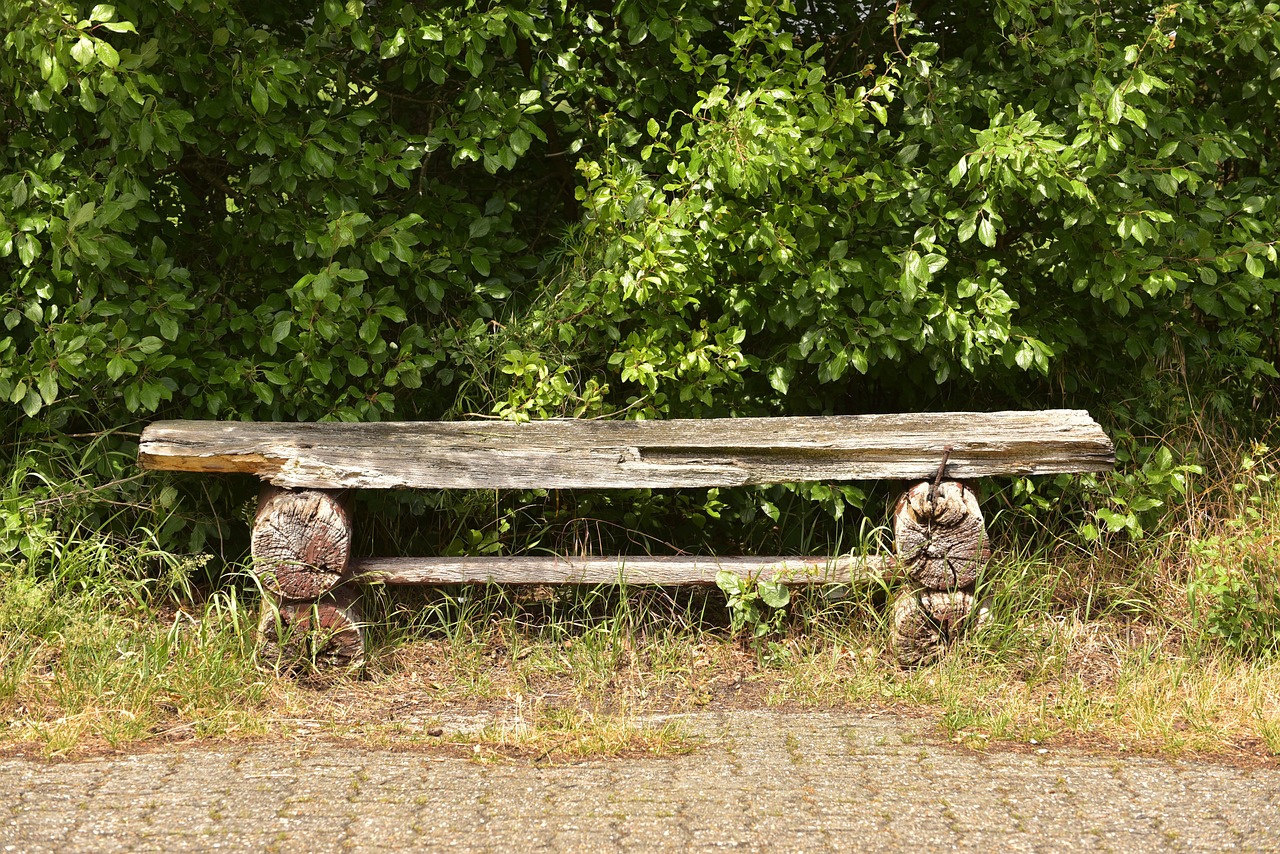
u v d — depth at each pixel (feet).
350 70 17.74
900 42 18.71
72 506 15.93
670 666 15.52
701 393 16.71
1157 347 18.45
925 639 15.25
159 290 15.79
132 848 10.11
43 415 16.42
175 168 17.26
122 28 13.94
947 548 15.17
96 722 12.96
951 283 17.07
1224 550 15.96
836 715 14.08
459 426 15.31
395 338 17.67
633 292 15.84
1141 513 17.98
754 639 15.78
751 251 16.48
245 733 13.08
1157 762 12.58
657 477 15.33
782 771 12.14
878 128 18.22
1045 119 17.57
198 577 17.28
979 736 13.29
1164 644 16.26
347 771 11.97
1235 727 13.66
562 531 17.75
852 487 16.55
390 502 17.08
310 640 14.61
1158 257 16.62
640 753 12.70
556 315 16.99
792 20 19.10
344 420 16.42
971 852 10.32
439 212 17.62
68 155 16.14
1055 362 18.65
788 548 18.04
